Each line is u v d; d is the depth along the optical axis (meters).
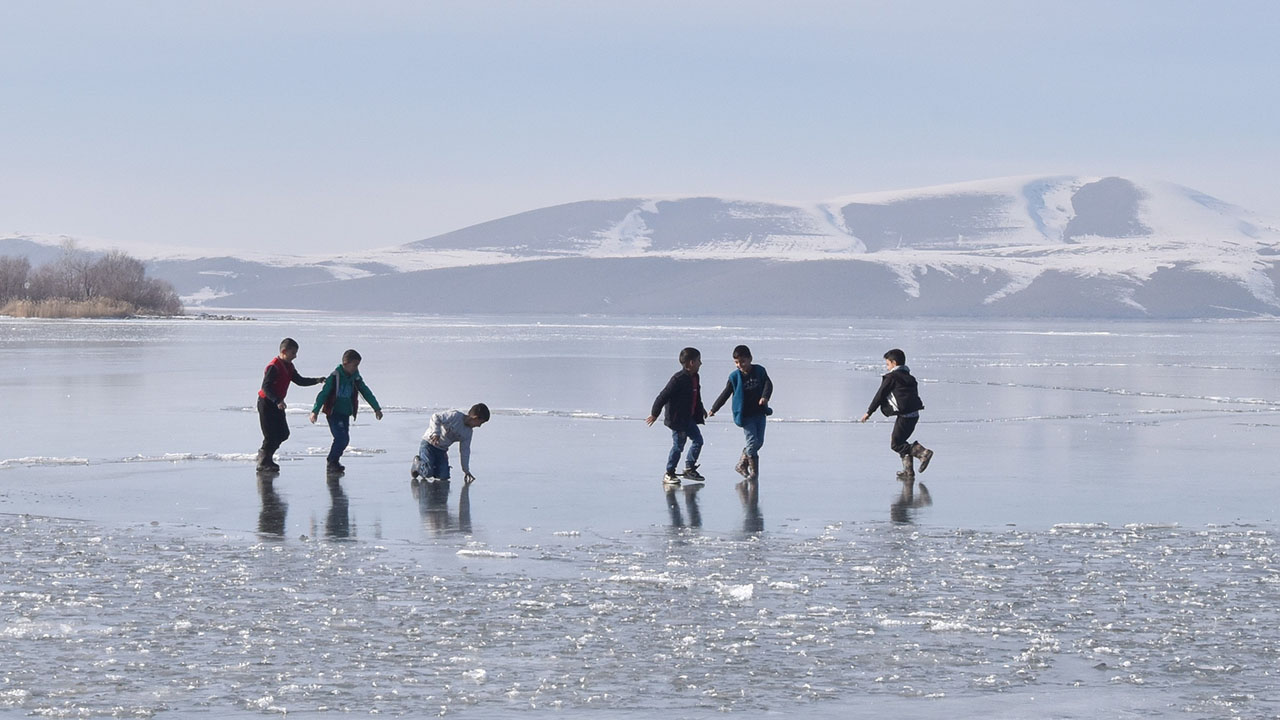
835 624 30.17
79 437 75.19
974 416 94.50
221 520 45.72
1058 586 34.44
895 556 38.81
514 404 104.56
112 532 42.94
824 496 52.62
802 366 179.62
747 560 38.12
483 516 46.94
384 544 40.94
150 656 27.25
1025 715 23.56
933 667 26.67
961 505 49.97
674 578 35.22
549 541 41.53
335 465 58.97
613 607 31.83
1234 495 52.91
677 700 24.45
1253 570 36.69
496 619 30.53
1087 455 68.25
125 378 132.75
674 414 56.44
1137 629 29.75
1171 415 95.00
